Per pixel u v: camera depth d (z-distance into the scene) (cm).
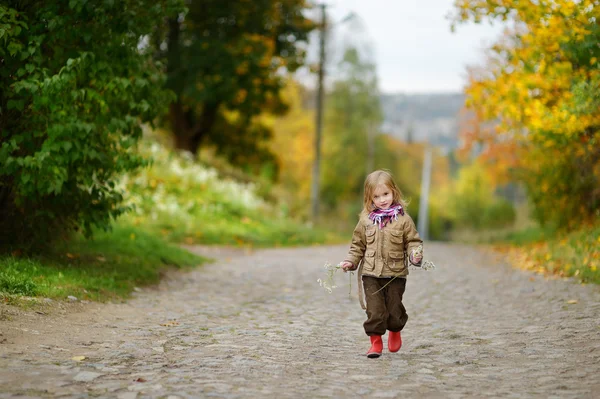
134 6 1038
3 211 1044
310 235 2725
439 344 724
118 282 1059
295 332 792
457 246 2638
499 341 726
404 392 509
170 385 508
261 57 3034
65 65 990
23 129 988
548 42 1246
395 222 657
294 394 494
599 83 1137
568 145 1485
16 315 730
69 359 583
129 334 729
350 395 498
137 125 1076
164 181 2439
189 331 770
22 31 955
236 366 587
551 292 1023
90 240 1314
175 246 1627
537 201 1873
